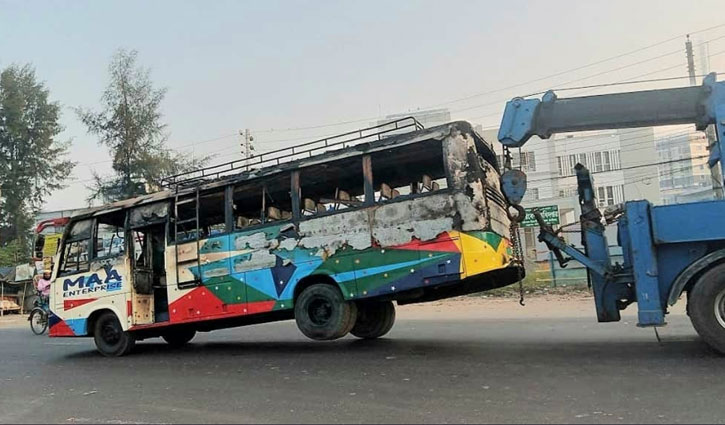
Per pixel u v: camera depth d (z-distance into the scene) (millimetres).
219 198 9961
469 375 6730
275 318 9641
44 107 46844
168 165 39562
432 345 9297
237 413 5617
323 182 9562
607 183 46188
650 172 45406
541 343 8922
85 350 11664
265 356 9227
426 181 9102
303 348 9914
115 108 39531
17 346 13117
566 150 46938
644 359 7074
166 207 10180
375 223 8352
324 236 8695
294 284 8828
